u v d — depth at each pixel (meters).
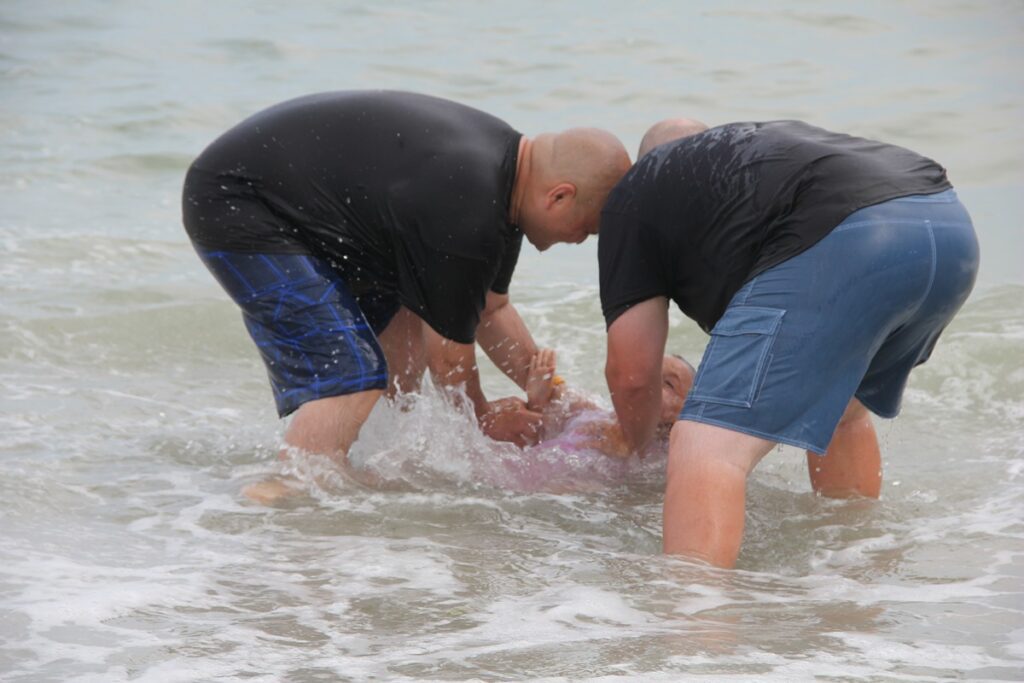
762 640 7.18
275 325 10.71
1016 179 22.56
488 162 10.38
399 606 7.86
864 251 8.47
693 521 8.38
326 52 34.19
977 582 8.35
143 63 33.16
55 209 21.12
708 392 8.59
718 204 8.94
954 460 11.71
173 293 16.88
